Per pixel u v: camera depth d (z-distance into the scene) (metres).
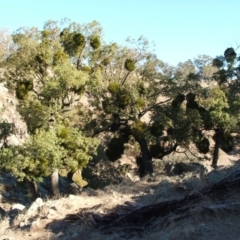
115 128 27.72
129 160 36.56
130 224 7.20
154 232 6.71
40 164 19.66
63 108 23.39
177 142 28.83
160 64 28.66
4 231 8.31
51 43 22.67
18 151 19.66
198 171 10.84
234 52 32.25
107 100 26.17
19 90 22.03
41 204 9.56
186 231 6.03
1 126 21.44
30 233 7.83
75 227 7.61
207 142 29.69
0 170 20.11
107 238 6.88
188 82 29.66
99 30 25.56
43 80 22.69
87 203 9.23
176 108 29.16
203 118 28.97
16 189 25.06
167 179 10.55
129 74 28.05
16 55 22.27
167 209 7.36
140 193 9.52
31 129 21.55
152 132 27.97
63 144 21.27
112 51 25.95
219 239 5.62
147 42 33.66
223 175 8.77
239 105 29.69
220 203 7.00
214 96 29.39
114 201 8.87
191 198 7.51
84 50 25.97
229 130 29.83
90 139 22.20
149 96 28.73
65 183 26.53
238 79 32.75
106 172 30.28
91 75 23.80
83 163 22.05
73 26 25.22
